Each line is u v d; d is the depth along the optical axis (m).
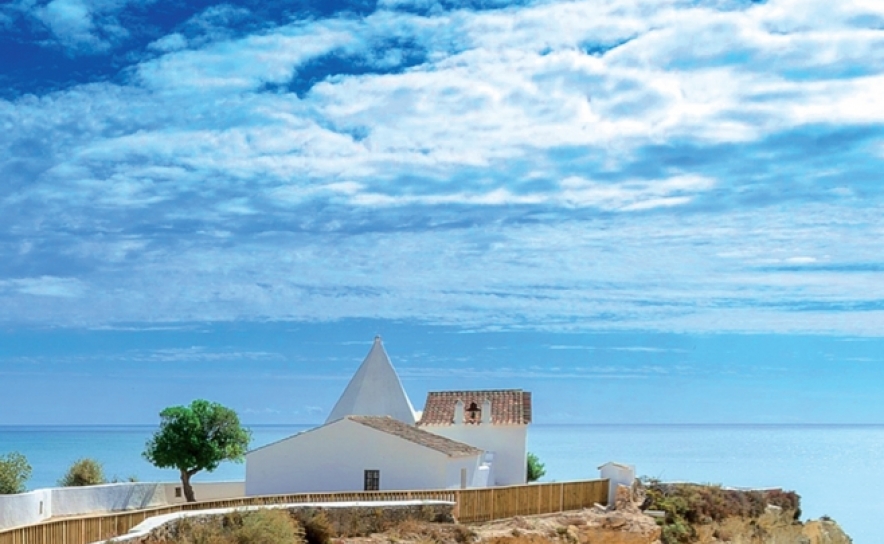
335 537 49.88
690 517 70.94
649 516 67.94
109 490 61.16
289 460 64.56
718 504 74.25
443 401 82.12
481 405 79.81
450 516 55.22
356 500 55.84
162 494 66.50
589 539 61.72
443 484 62.03
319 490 63.78
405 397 81.00
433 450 62.34
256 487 64.69
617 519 63.84
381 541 50.56
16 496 50.06
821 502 151.12
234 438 70.19
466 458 66.12
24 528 38.09
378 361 81.94
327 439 64.19
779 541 73.81
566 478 131.00
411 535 52.03
